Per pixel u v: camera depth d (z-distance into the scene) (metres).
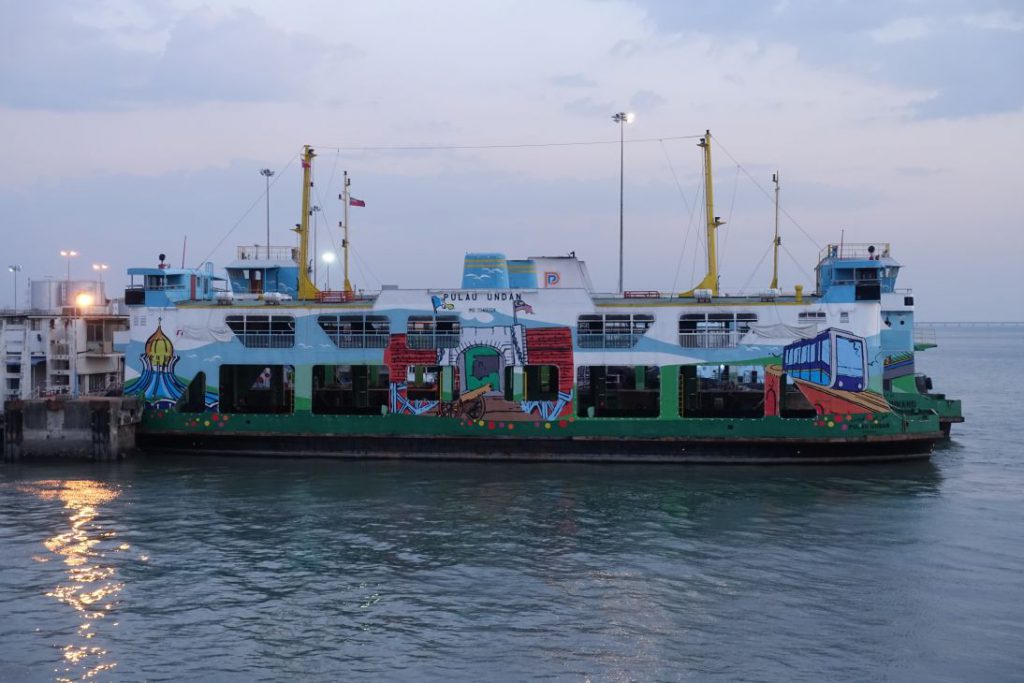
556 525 36.84
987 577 30.56
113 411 49.91
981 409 89.25
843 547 33.84
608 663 24.14
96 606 27.95
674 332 49.75
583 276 57.16
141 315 53.25
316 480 45.38
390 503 40.53
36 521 37.28
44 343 57.44
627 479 45.47
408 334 51.25
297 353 51.97
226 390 57.62
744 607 27.92
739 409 55.59
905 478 45.84
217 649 24.97
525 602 28.36
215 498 41.41
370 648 25.08
